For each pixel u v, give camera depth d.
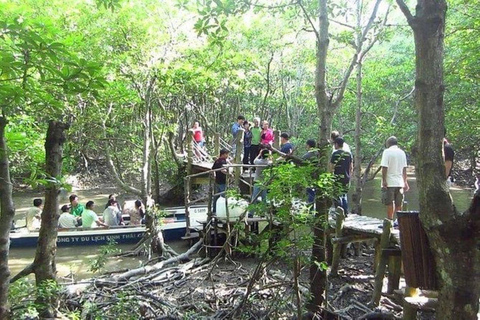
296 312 4.96
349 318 5.24
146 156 11.23
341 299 6.06
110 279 7.09
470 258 2.74
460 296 2.75
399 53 17.28
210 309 5.78
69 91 2.59
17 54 2.56
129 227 11.24
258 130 12.32
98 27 9.86
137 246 10.47
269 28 17.72
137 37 10.23
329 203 4.76
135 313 5.23
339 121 17.84
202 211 11.95
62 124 3.69
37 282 4.05
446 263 2.79
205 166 12.88
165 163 17.91
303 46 20.97
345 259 7.88
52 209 3.99
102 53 9.70
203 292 6.46
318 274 4.88
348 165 7.37
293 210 4.48
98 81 2.59
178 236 11.50
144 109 11.58
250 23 17.11
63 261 10.00
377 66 16.50
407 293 4.41
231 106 24.98
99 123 11.71
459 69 11.61
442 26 2.78
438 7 2.74
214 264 6.52
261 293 5.73
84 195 20.58
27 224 11.67
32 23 2.64
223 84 19.25
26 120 6.26
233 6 4.62
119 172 16.55
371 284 6.53
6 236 2.86
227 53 14.70
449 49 12.50
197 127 16.22
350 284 6.59
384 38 9.84
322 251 4.80
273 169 4.53
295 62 21.69
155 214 10.44
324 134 4.84
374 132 14.87
